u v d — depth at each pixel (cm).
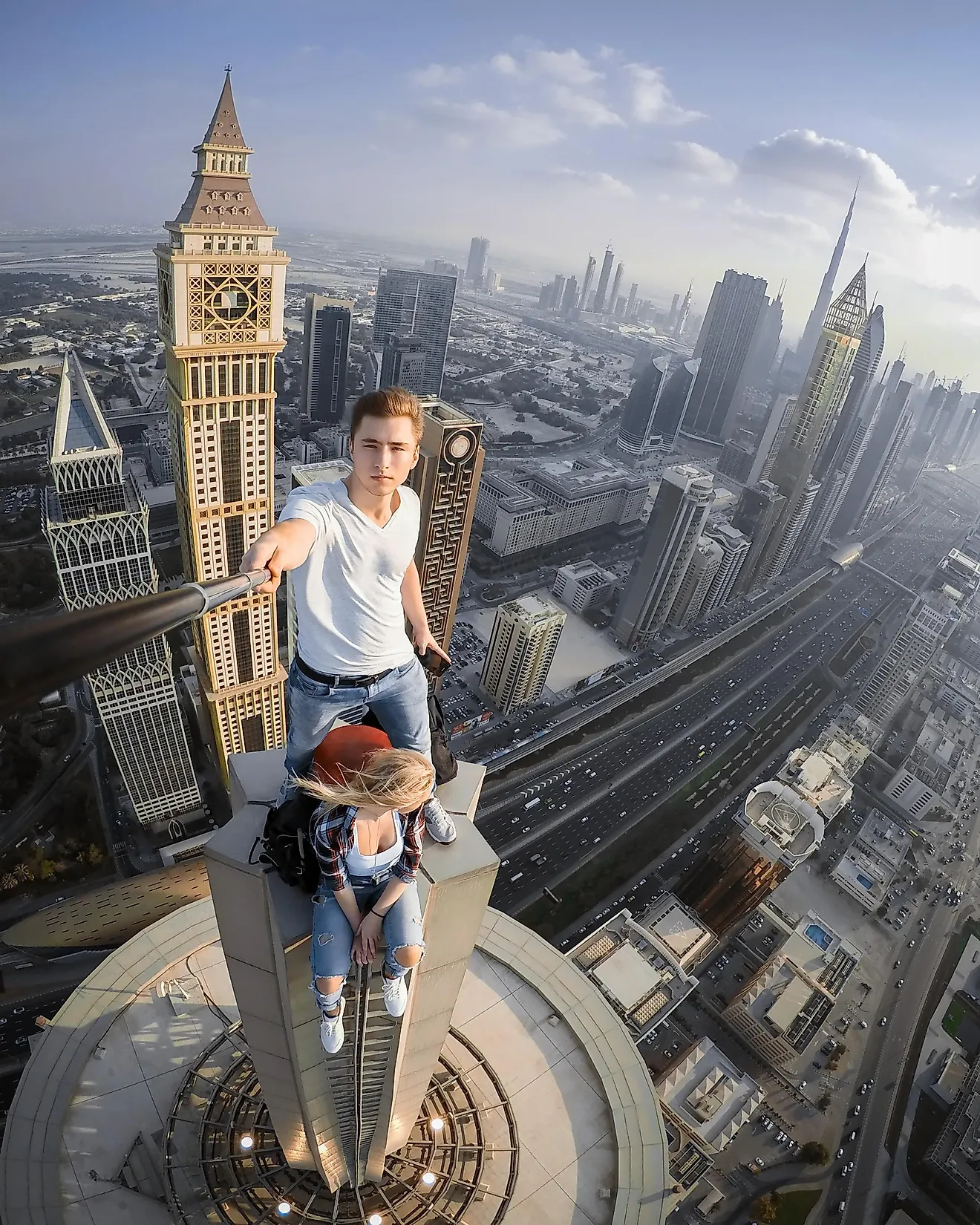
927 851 18525
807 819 14112
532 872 16038
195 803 15162
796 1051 12775
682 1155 11119
